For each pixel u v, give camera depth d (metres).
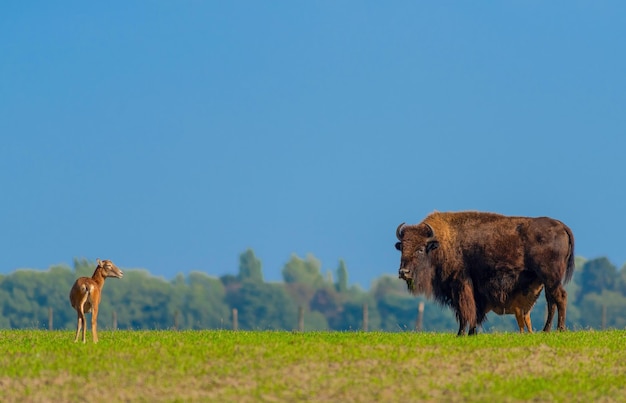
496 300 100.38
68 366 74.88
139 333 103.25
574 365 79.06
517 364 78.62
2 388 69.25
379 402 67.19
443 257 99.94
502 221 100.56
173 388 69.62
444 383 72.00
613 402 69.38
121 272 88.88
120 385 70.19
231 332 105.19
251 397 67.62
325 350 81.62
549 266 98.62
